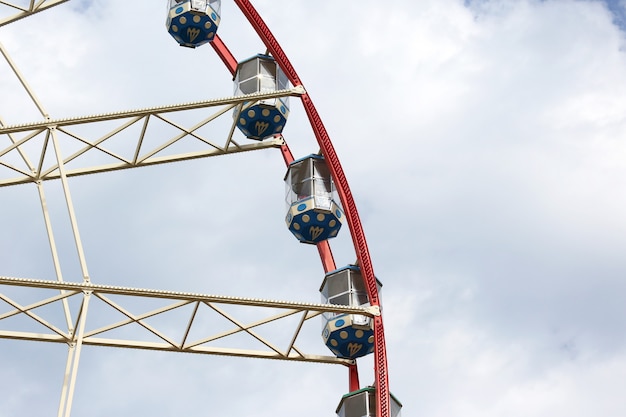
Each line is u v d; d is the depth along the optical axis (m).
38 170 39.56
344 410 36.25
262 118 43.31
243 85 44.53
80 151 39.88
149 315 34.44
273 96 40.16
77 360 31.23
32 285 32.16
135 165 41.06
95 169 40.88
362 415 35.72
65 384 32.00
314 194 41.38
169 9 45.28
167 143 41.09
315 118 40.56
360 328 37.72
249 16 42.03
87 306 32.41
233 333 35.91
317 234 41.75
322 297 39.69
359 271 39.25
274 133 44.09
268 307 34.78
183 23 44.50
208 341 35.94
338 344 37.91
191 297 33.78
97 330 34.56
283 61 41.66
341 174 40.22
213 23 44.78
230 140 42.12
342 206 41.25
